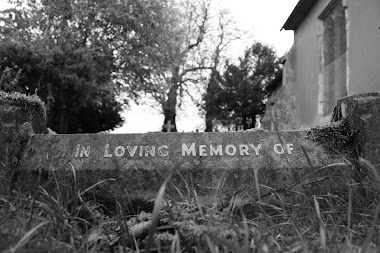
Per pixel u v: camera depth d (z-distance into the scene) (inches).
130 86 160.9
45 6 141.8
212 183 23.5
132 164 24.1
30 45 118.3
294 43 111.9
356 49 68.8
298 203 20.6
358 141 24.1
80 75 121.3
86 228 18.7
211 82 224.1
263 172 23.6
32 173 24.1
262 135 25.0
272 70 217.2
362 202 20.0
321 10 87.3
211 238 14.0
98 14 144.3
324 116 87.0
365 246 13.5
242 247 15.2
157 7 154.3
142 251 15.5
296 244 14.9
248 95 213.5
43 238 14.7
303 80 102.0
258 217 19.6
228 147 24.5
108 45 145.0
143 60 152.4
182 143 24.7
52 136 25.5
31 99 26.8
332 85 84.6
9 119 25.2
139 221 19.5
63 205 19.8
